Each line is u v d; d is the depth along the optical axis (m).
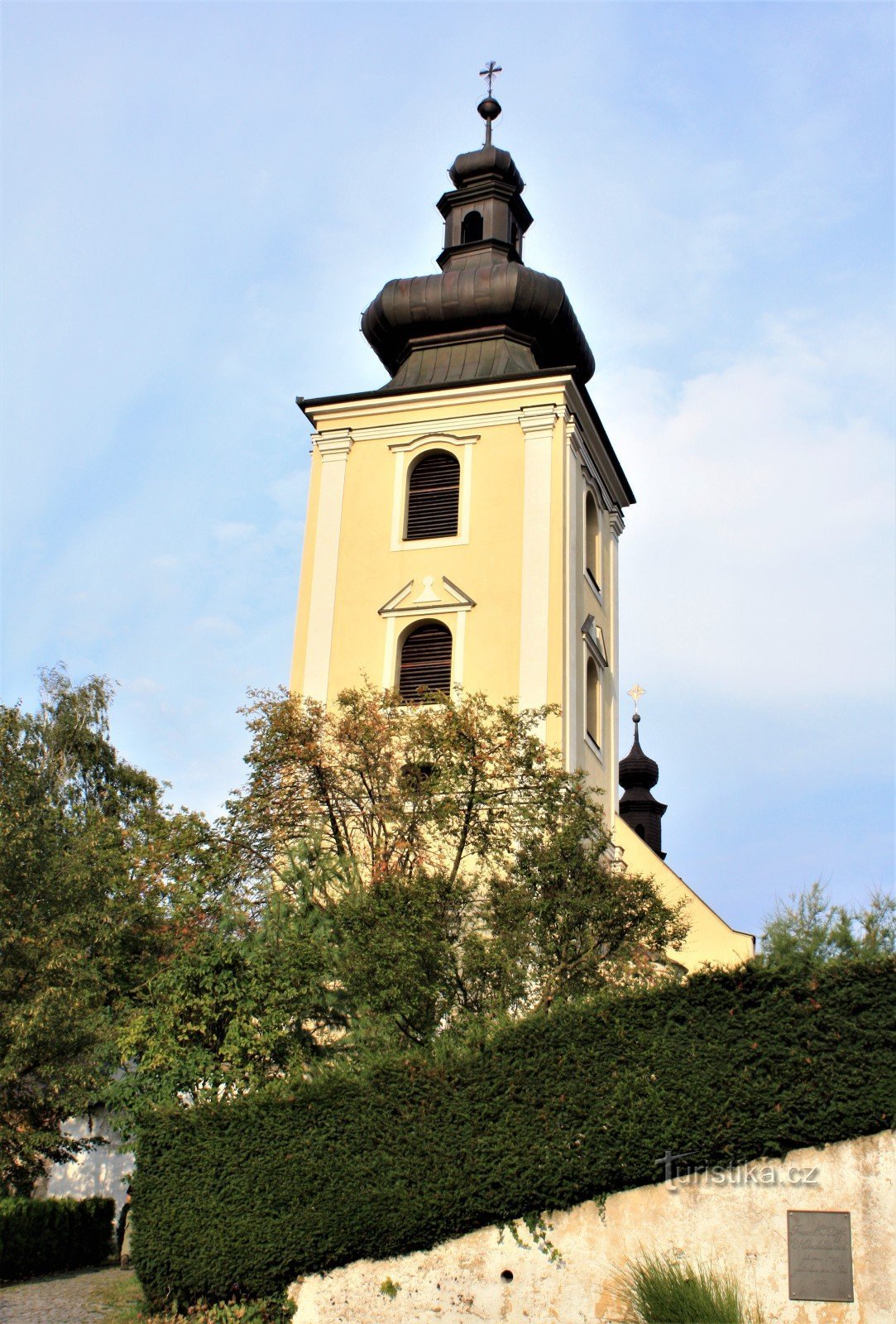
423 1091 17.56
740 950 37.44
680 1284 15.34
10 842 27.16
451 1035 19.70
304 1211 17.45
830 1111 15.81
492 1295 16.44
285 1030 20.91
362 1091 17.88
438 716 27.61
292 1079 18.91
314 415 38.00
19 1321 18.38
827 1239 15.54
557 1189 16.44
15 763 31.22
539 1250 16.42
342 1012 21.41
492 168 41.41
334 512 36.50
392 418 37.25
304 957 21.14
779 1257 15.60
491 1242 16.64
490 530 35.06
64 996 25.31
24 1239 24.27
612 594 39.31
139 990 24.94
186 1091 21.06
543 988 22.22
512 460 35.81
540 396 36.25
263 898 23.72
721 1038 16.55
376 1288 16.92
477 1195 16.73
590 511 39.00
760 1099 16.08
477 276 38.72
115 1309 19.22
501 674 33.31
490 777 26.22
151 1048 21.03
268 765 27.44
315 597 35.56
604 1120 16.55
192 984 21.41
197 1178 18.27
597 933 23.25
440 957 22.55
